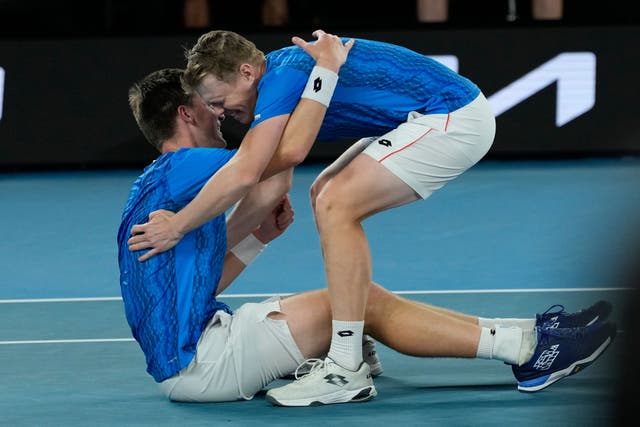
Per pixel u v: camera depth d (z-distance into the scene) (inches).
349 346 542.0
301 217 1183.6
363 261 535.5
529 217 1160.2
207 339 547.8
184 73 549.6
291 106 537.3
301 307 547.8
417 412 527.8
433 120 552.4
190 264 548.1
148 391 583.2
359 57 559.2
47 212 1259.2
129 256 555.2
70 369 634.8
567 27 1462.8
